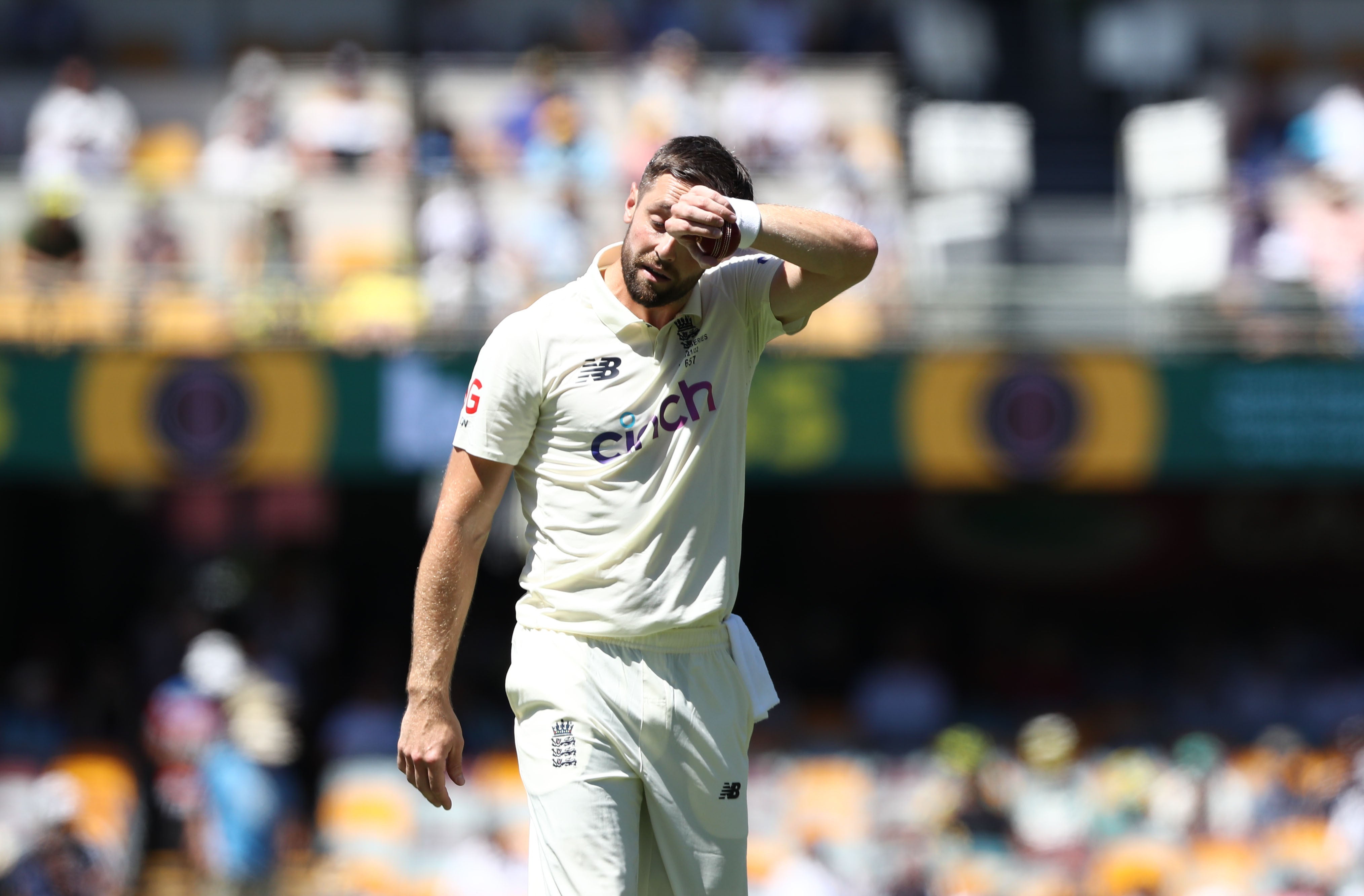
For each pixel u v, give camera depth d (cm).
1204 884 3550
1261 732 4141
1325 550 4916
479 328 3872
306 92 4250
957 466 3875
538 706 1068
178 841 3578
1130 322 3997
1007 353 3891
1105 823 3691
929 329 3988
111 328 3884
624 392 1059
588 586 1063
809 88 4372
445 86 4278
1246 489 4950
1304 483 4897
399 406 3791
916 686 4116
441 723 1060
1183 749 3872
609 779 1055
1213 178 4175
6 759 3838
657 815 1070
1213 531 4950
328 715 4381
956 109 4378
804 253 1034
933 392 3872
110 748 3928
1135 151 4275
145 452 3762
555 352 1062
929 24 4812
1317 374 3928
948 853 3541
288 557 5134
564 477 1065
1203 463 3897
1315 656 4612
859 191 4041
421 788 1070
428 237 3938
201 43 4619
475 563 1084
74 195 3909
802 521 5112
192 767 3581
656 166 1051
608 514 1059
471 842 3400
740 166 1062
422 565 1073
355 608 5178
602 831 1047
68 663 4672
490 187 3978
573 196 3975
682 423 1064
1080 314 4000
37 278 3872
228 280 3916
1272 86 4559
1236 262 4062
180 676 4234
